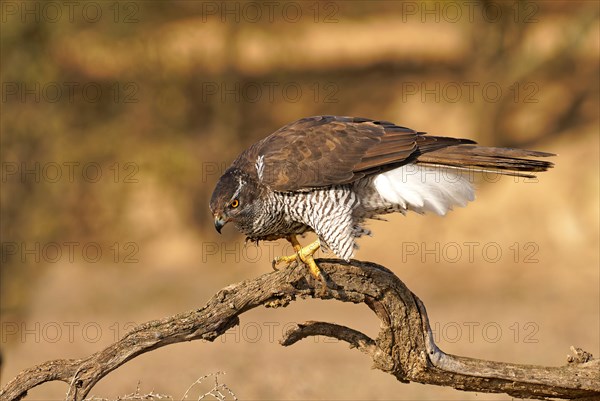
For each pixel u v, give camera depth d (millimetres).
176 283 21250
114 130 23078
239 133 26250
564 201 21375
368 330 16844
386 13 35250
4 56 21422
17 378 6988
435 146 7762
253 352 15961
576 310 17562
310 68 29672
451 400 12445
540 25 26859
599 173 21656
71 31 21734
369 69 29375
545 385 7070
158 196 23391
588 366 7105
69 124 22859
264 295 7059
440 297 19219
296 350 16078
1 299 21141
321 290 7055
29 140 22344
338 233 7621
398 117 26031
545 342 15516
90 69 23453
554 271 19812
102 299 20672
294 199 7758
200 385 13469
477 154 7613
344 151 7688
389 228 21891
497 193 22219
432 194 7699
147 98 23656
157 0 23203
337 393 12898
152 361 15422
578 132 23672
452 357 7156
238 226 7969
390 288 7039
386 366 7180
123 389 13273
